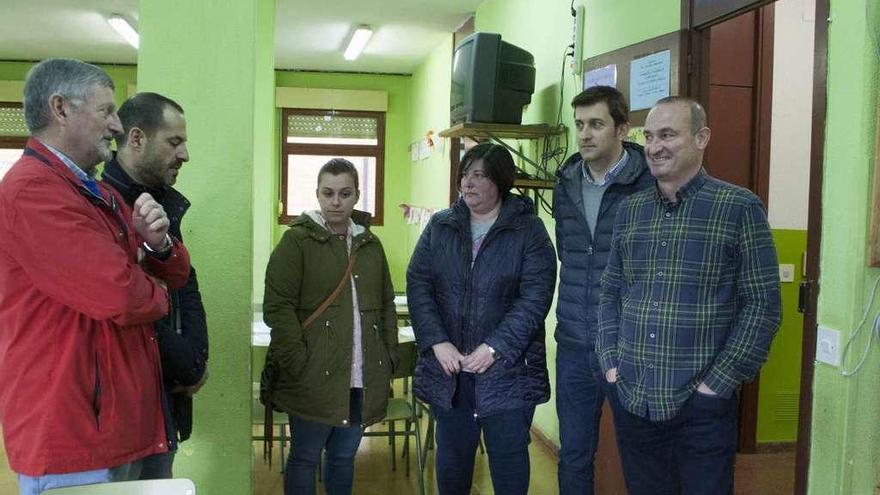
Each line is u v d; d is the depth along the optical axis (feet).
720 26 11.41
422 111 28.19
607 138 8.75
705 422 6.97
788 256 12.39
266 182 19.65
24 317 5.07
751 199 6.94
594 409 8.96
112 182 6.19
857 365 7.05
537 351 8.83
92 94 5.22
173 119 6.32
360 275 8.97
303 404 8.57
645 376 7.09
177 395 6.59
